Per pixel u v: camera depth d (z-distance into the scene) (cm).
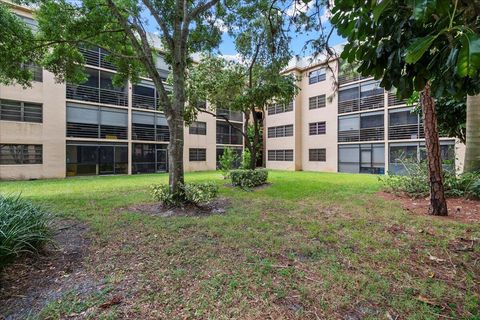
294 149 2128
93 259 303
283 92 831
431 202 497
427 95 491
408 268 273
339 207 575
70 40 661
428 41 111
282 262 292
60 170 1440
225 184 1032
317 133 2036
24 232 292
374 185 956
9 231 273
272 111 2322
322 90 1988
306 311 204
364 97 1764
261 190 849
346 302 215
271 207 584
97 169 1598
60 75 811
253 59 837
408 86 179
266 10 613
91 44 682
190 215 514
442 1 103
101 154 1616
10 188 941
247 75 906
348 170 1853
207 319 196
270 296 225
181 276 260
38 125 1373
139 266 284
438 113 736
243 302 216
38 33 720
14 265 280
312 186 939
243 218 479
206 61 931
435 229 399
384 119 1666
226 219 471
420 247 331
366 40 185
